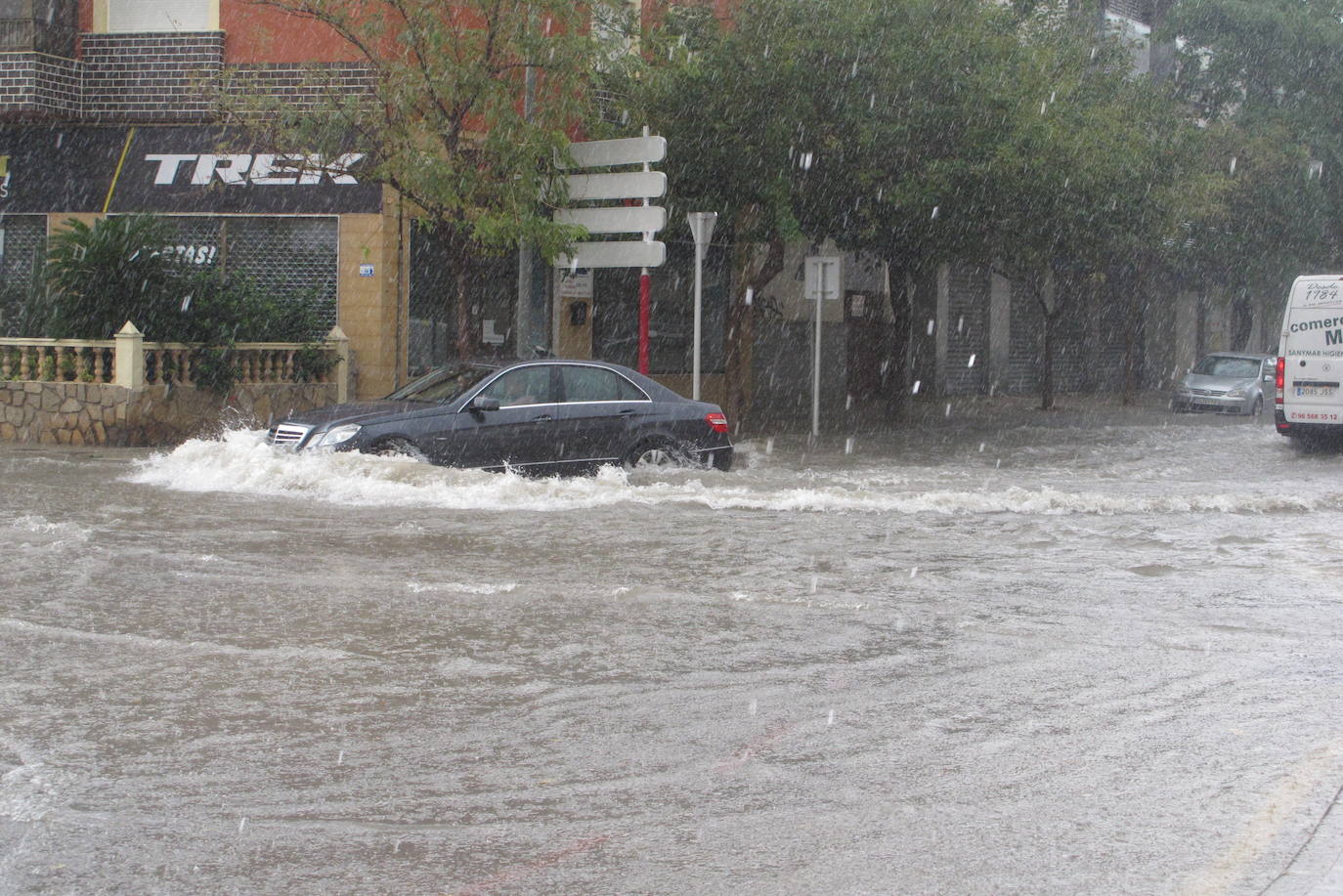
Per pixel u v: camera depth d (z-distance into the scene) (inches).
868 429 1434.5
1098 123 1354.6
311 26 1218.0
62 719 343.3
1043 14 1497.3
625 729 340.5
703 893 245.0
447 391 802.2
